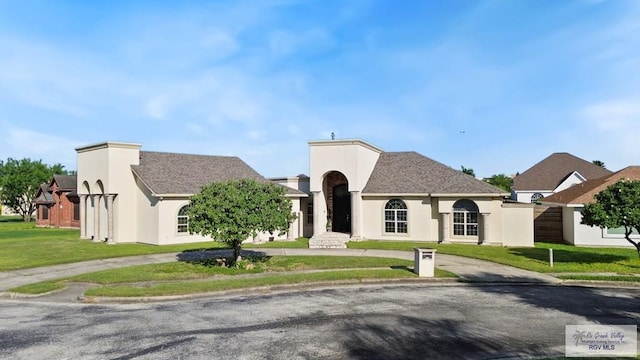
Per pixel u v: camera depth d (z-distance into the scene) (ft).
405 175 96.12
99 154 93.40
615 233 79.97
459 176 91.09
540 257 66.59
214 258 67.10
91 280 50.90
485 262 63.10
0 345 28.07
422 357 25.55
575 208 82.89
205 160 108.06
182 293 42.19
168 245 85.71
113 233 90.38
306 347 27.37
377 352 26.43
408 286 47.62
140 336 29.81
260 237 93.04
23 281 51.16
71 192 145.18
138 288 44.04
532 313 35.53
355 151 90.84
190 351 26.68
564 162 156.76
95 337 29.66
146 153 99.40
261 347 27.37
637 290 45.11
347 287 47.21
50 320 34.24
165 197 86.89
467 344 27.81
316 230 92.58
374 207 93.61
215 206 57.82
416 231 90.53
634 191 56.85
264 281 47.60
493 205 84.12
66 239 99.66
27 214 189.57
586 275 51.75
